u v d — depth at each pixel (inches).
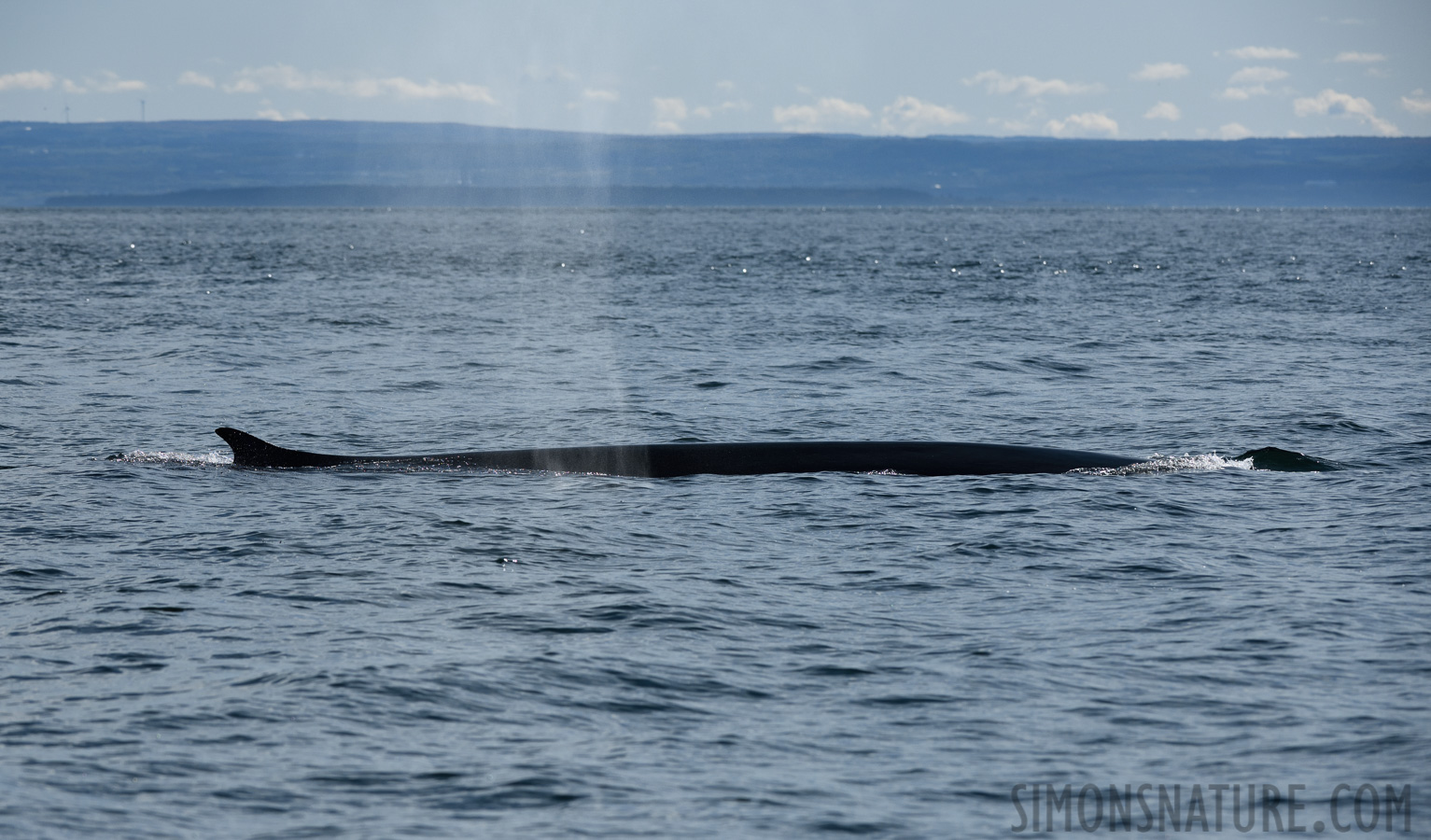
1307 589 1924.2
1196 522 2370.8
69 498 2539.4
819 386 4419.3
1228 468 2849.4
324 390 4296.3
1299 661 1604.3
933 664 1614.2
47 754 1325.0
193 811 1216.2
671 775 1301.7
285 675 1545.3
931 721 1437.0
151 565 2059.5
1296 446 3272.6
